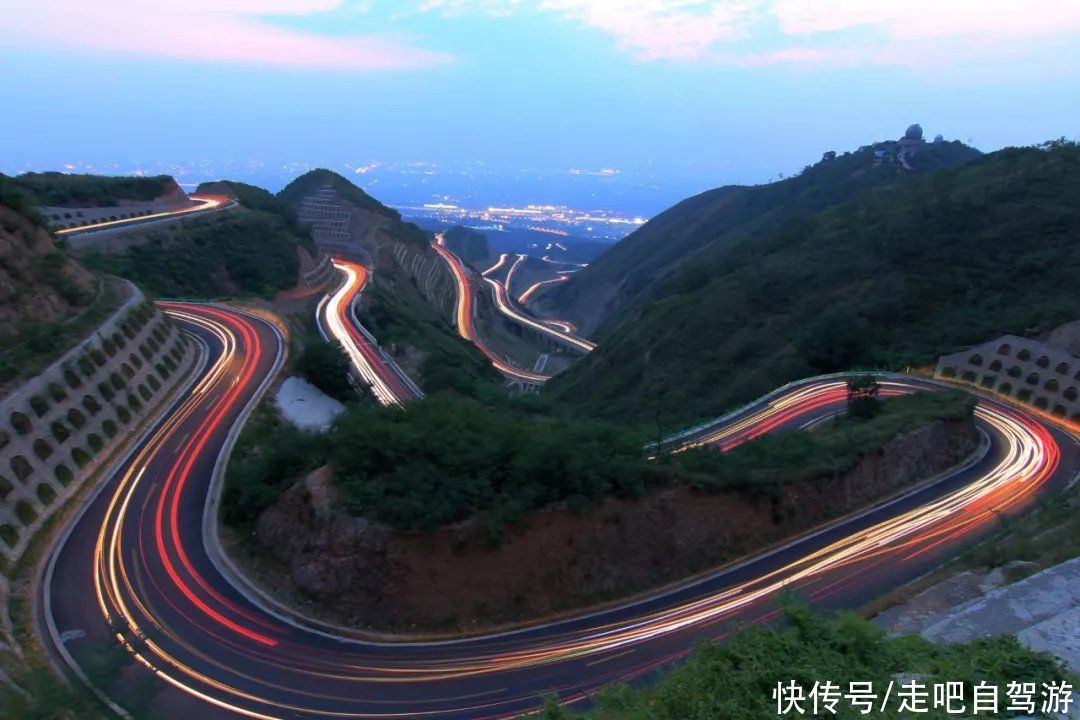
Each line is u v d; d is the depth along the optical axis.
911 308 60.22
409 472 24.14
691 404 58.56
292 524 24.91
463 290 159.75
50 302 35.38
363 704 19.17
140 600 23.12
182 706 18.70
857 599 24.58
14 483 25.67
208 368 45.41
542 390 88.06
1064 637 11.81
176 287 69.50
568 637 22.36
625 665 20.92
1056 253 58.34
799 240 87.38
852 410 43.62
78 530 26.80
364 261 122.81
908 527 30.38
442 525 22.92
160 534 26.89
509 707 19.03
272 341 52.84
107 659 18.78
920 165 147.38
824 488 31.56
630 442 29.62
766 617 23.34
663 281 139.62
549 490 24.88
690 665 11.71
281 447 28.06
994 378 50.03
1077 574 14.33
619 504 25.72
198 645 21.22
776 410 49.47
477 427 27.80
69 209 74.31
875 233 73.00
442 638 22.08
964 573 20.55
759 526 28.86
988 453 39.84
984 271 60.41
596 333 147.38
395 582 22.55
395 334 70.50
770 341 63.53
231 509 27.42
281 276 83.19
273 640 21.72
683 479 27.61
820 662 11.06
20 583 23.06
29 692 16.36
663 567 25.91
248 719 18.38
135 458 32.50
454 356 75.31
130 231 71.62
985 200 68.94
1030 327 51.69
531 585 23.48
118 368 35.88
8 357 30.34
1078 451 39.81
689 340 68.94
